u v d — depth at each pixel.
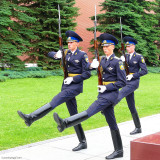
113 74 5.20
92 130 7.11
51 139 6.33
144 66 7.05
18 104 10.59
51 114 9.12
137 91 14.49
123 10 21.91
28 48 19.89
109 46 5.21
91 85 16.53
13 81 16.50
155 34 25.89
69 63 5.49
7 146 6.02
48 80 17.59
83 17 27.97
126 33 21.53
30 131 7.23
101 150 5.56
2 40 17.80
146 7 25.66
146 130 7.15
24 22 19.06
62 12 19.41
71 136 6.59
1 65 18.11
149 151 2.89
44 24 19.61
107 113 5.17
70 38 5.42
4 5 17.38
